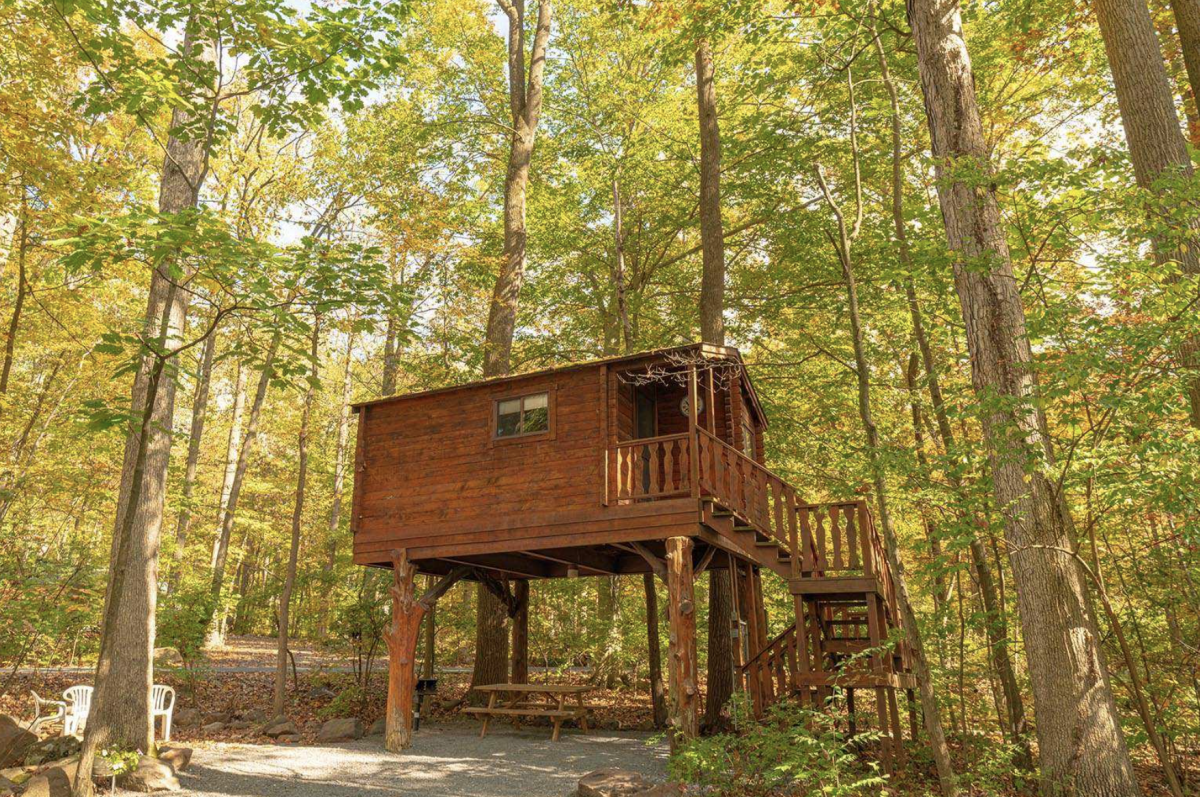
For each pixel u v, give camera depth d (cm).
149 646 1105
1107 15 930
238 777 1033
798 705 1107
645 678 2131
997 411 751
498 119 2145
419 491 1391
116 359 1719
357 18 935
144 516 1122
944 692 1270
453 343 2009
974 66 1462
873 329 1738
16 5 1110
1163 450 648
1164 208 732
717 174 1644
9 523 1430
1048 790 761
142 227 655
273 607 3612
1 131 1161
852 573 1155
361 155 1717
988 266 831
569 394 1306
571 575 1530
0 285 1619
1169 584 971
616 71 2105
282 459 3712
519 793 977
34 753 1024
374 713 1588
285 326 748
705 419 1507
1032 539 802
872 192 1764
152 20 930
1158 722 985
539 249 2275
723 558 1516
